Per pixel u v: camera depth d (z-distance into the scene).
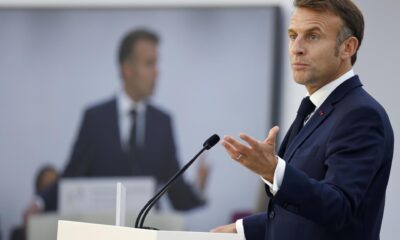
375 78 11.09
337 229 5.54
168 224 13.56
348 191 5.50
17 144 14.11
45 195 14.05
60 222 5.61
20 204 14.04
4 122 14.16
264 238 6.64
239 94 13.66
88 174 13.96
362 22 6.12
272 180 5.39
